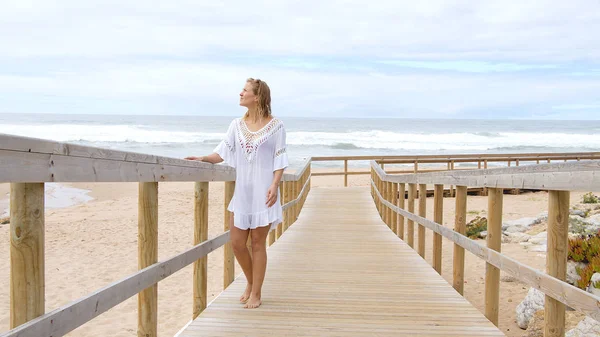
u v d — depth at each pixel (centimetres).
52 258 911
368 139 4847
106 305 209
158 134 4950
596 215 941
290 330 327
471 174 384
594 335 401
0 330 562
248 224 361
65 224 1226
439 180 491
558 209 258
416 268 537
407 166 2642
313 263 564
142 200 262
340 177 2603
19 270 167
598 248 594
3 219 1238
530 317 523
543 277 260
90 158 196
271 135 356
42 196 174
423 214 608
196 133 5159
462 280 435
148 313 267
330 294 421
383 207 1004
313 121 10862
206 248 362
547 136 5481
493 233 348
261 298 405
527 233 977
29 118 9550
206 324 337
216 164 380
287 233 811
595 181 216
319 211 1124
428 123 10406
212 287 751
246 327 332
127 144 4153
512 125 9819
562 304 255
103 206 1556
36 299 170
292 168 2761
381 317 357
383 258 597
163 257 913
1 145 147
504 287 678
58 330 176
